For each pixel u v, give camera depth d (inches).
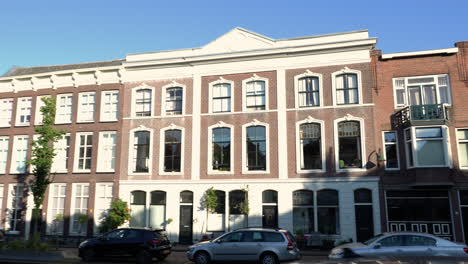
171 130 989.2
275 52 935.7
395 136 850.1
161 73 1023.0
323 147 874.8
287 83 929.5
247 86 959.6
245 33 979.9
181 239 924.0
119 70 1040.2
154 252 628.1
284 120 912.3
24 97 1131.9
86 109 1067.3
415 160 791.7
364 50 893.8
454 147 809.5
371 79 880.3
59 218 1009.5
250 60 963.3
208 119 963.3
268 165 900.0
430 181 775.1
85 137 1050.7
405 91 863.1
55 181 1039.0
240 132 935.0
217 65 984.9
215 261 586.2
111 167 1015.6
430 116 797.9
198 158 948.6
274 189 885.2
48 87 1107.3
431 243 491.8
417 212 807.7
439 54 854.5
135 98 1034.1
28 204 1046.4
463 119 818.2
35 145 943.7
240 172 914.1
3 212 1061.1
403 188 818.8
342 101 892.0
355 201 840.9
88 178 1012.5
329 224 846.5
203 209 919.7
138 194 979.9
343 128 880.3
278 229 591.2
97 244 651.5
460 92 831.1
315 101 910.4
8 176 1082.1
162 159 975.6
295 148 892.6
